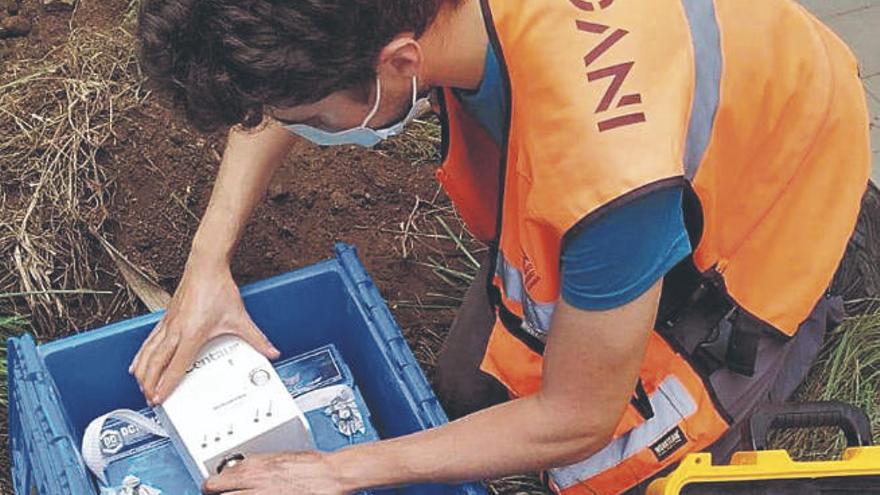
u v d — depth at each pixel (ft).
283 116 3.10
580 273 3.09
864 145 3.89
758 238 3.82
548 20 3.10
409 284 5.48
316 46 2.76
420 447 3.66
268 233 5.50
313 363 4.88
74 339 4.40
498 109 3.36
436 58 3.08
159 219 5.44
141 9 2.84
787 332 3.98
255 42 2.72
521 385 4.05
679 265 3.77
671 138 3.00
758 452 3.61
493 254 4.08
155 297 5.25
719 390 4.06
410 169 5.81
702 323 3.96
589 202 2.96
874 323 5.11
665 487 3.54
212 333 4.43
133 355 4.55
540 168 3.09
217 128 3.07
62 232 5.31
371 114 3.14
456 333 4.92
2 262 5.24
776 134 3.62
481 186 4.09
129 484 4.43
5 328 5.08
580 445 3.53
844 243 3.93
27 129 5.57
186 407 4.24
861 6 7.09
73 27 6.07
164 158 5.57
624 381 3.33
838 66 3.81
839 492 3.61
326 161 5.73
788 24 3.58
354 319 4.71
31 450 4.16
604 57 3.05
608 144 2.96
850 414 3.78
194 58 2.83
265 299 4.66
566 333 3.26
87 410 4.61
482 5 3.12
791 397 4.78
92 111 5.63
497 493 4.89
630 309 3.14
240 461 3.97
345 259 4.72
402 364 4.38
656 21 3.17
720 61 3.33
